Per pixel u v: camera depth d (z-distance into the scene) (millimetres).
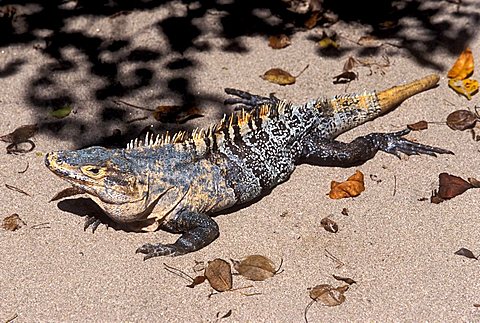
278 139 1627
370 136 1692
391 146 1693
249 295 1498
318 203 1617
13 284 1507
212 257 1542
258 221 1592
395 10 1988
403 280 1518
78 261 1535
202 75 1833
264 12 1978
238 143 1594
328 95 1799
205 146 1567
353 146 1665
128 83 1814
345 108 1718
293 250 1554
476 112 1760
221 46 1896
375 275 1524
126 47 1890
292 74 1841
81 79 1821
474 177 1654
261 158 1603
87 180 1494
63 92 1794
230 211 1606
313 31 1938
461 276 1522
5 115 1747
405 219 1596
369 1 2006
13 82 1812
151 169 1525
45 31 1921
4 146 1691
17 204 1604
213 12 1974
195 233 1538
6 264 1529
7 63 1853
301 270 1528
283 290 1504
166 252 1529
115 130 1723
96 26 1933
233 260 1538
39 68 1841
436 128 1737
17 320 1468
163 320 1469
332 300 1491
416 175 1660
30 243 1556
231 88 1803
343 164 1668
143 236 1569
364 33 1936
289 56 1879
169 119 1741
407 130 1723
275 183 1631
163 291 1500
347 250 1555
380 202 1619
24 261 1534
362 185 1636
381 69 1853
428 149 1693
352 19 1969
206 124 1737
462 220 1594
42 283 1509
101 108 1766
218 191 1566
